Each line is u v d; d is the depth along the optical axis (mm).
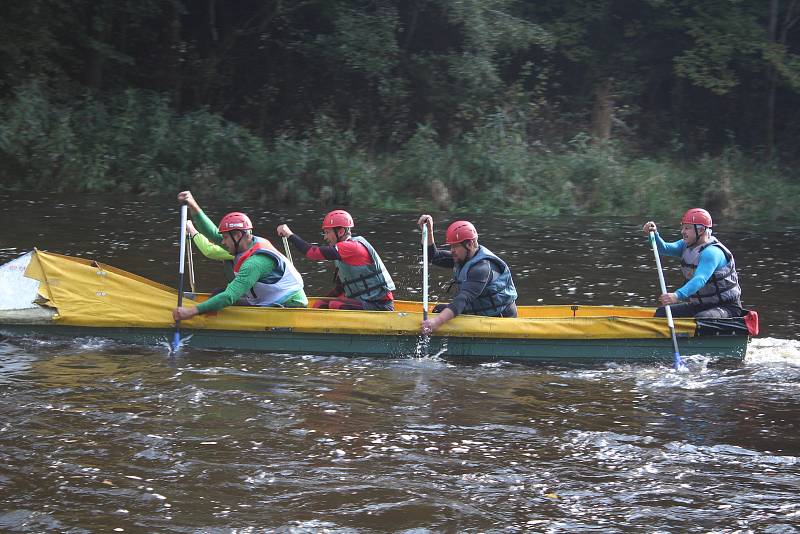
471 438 5262
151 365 6434
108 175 17234
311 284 9594
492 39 19953
